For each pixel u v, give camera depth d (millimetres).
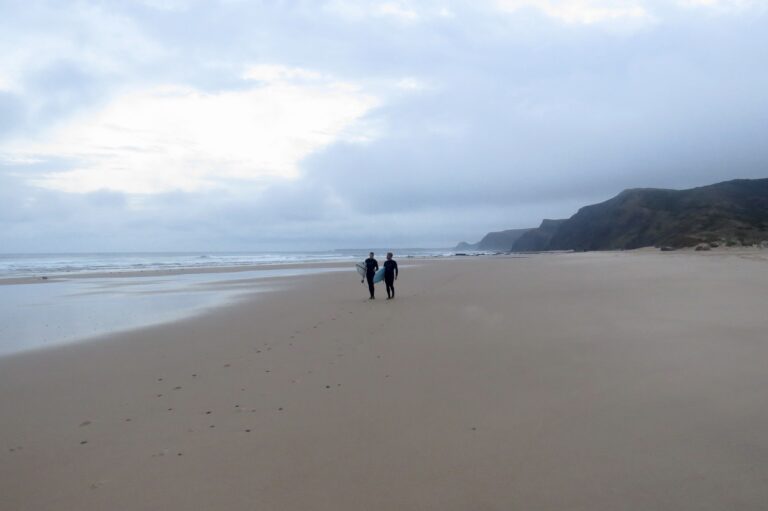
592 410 5391
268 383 6953
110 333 11555
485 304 14805
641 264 33562
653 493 3676
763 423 4848
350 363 7949
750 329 9297
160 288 24469
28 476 4281
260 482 4059
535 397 5914
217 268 47531
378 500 3734
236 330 11469
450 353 8406
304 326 11797
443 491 3830
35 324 13203
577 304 13852
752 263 30344
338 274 35094
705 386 6020
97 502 3820
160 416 5723
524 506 3582
